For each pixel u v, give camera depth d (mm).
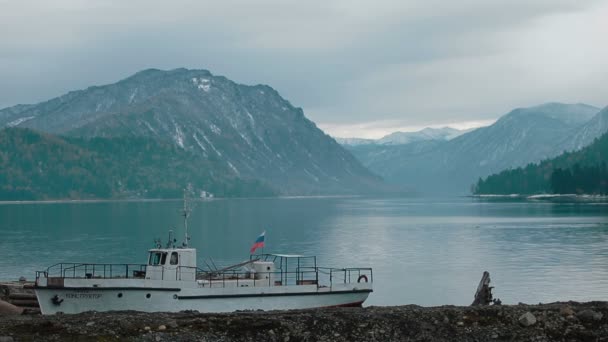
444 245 148375
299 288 60688
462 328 46906
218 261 115938
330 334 46000
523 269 103875
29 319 47438
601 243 142875
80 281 56562
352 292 62688
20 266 112562
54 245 150250
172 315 48969
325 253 132250
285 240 162875
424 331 46531
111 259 122625
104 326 45469
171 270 59844
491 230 190375
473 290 86375
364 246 146625
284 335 45625
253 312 50531
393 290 86938
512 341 45562
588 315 47375
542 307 49531
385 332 46312
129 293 57125
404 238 168750
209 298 58438
